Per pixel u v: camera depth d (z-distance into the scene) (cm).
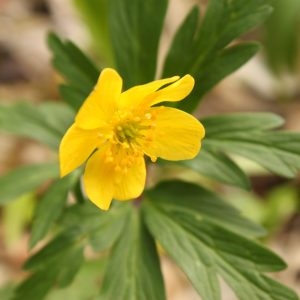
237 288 13
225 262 13
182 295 21
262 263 13
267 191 24
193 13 13
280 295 12
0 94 27
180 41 13
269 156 13
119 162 12
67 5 30
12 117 15
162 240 13
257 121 13
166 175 21
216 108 27
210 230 13
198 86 13
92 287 16
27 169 15
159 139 12
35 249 21
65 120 15
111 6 13
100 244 13
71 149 11
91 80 13
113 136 12
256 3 13
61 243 13
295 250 22
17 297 13
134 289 13
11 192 15
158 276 13
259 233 13
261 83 28
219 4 13
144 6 13
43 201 13
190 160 13
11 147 25
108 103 11
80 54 13
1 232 22
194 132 12
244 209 21
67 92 14
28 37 29
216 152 13
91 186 12
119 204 14
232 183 13
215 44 13
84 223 13
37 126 15
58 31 29
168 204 13
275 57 26
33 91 27
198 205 13
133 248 13
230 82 28
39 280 13
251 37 29
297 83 28
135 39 13
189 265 13
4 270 21
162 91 11
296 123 26
